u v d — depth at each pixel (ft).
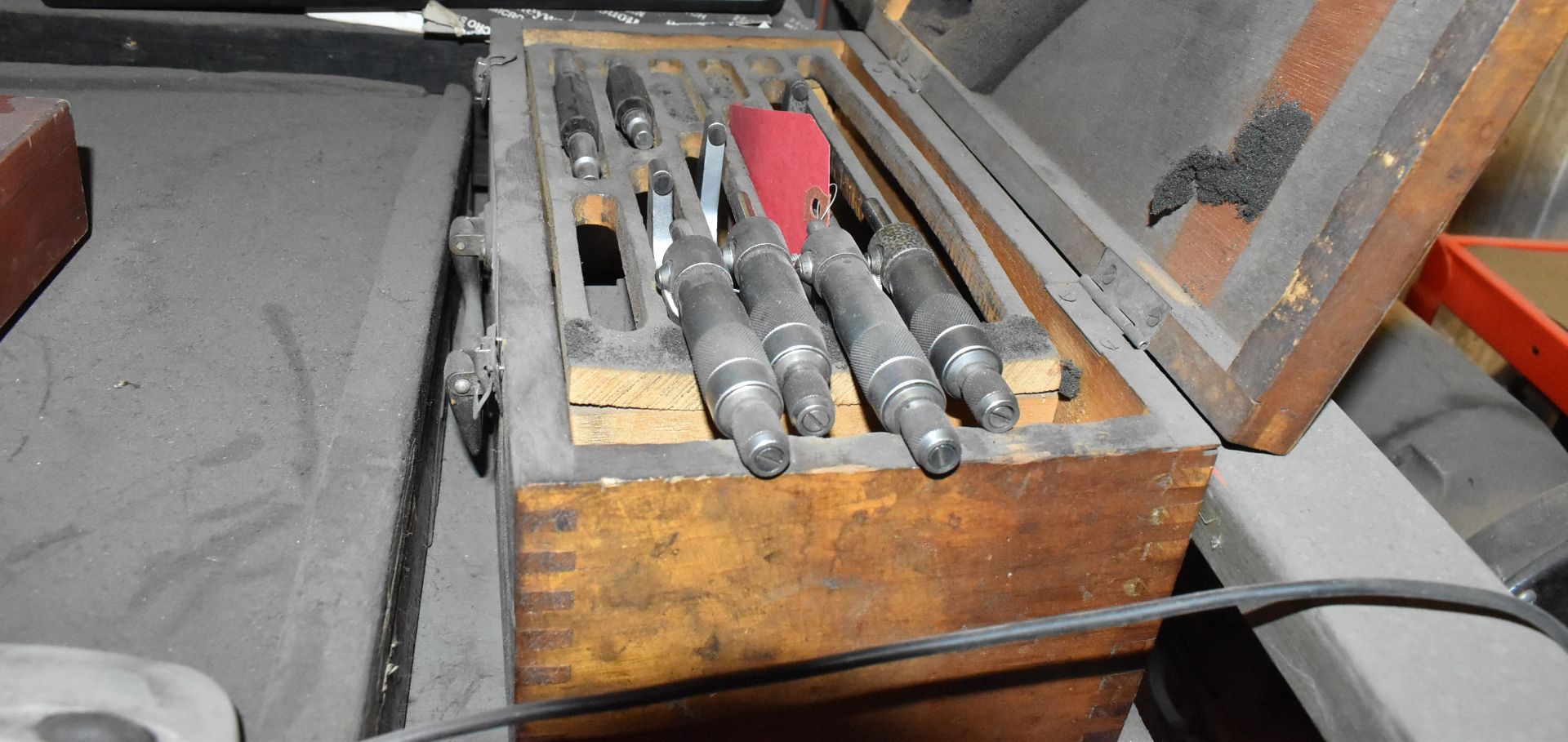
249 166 4.12
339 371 3.11
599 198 3.02
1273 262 2.37
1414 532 2.30
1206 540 2.46
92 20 4.55
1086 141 3.09
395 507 2.61
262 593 2.41
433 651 3.53
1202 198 2.62
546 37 4.17
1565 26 1.79
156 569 2.44
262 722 2.05
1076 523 2.37
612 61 4.01
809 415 2.09
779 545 2.19
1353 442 2.56
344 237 3.75
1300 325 2.17
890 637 2.47
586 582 2.12
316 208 3.90
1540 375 4.18
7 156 2.93
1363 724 1.99
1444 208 1.99
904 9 4.41
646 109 3.42
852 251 2.59
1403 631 2.08
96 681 1.73
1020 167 3.18
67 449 2.73
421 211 3.84
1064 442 2.26
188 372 3.03
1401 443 3.59
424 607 3.70
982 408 2.20
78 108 4.37
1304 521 2.30
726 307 2.29
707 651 2.34
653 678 2.34
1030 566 2.43
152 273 3.43
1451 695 1.95
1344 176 2.22
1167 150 2.75
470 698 3.38
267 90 4.75
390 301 3.34
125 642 2.26
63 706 1.70
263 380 3.04
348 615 2.31
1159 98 2.85
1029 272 2.90
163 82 4.63
